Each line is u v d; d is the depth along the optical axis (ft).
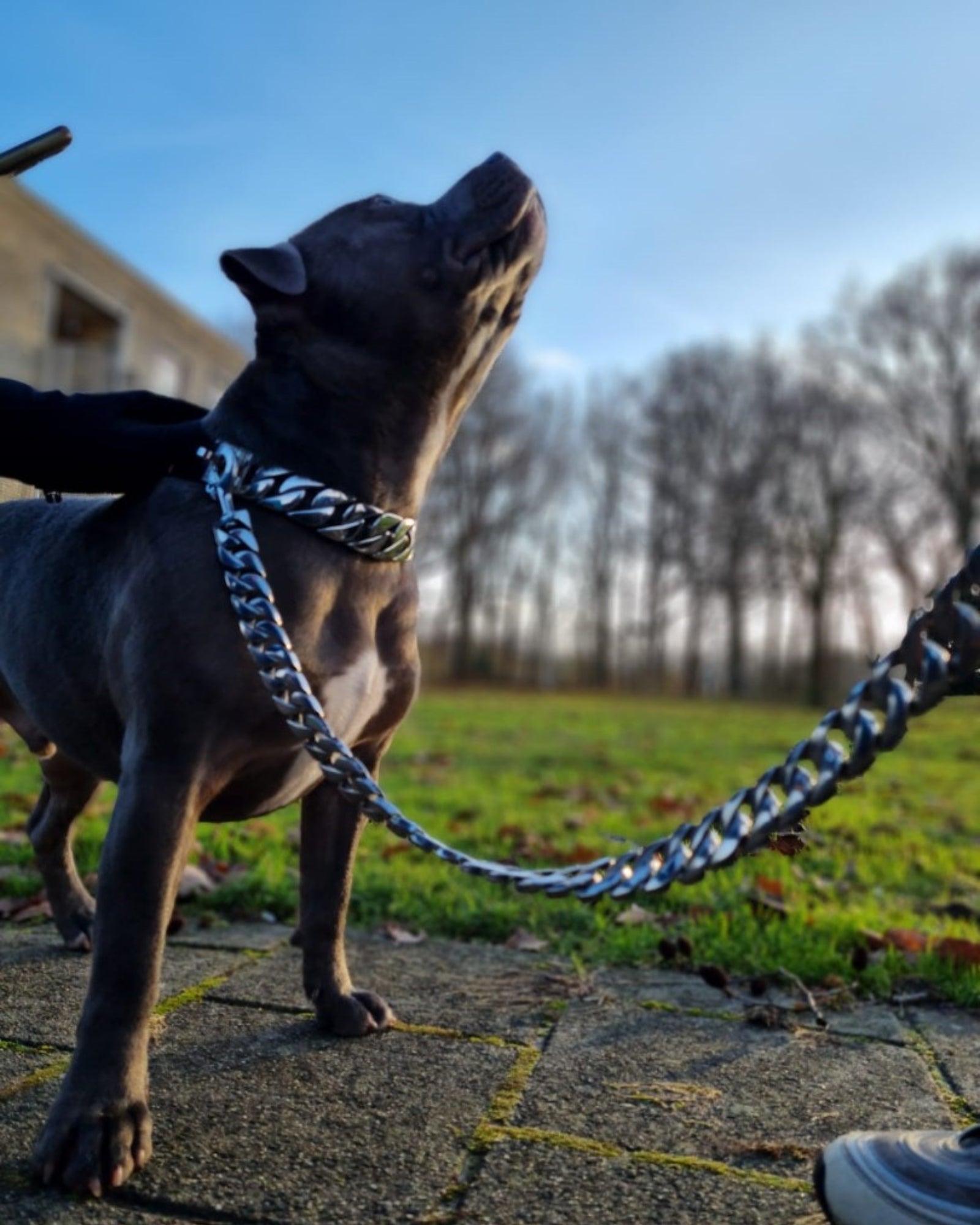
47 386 29.17
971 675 1.54
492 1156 2.22
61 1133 2.05
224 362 39.52
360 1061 2.72
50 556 2.83
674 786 9.50
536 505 52.65
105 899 2.24
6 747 8.71
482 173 2.50
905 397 44.19
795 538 45.60
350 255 2.49
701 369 51.24
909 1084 2.73
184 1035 2.86
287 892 4.36
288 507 2.43
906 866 5.91
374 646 2.60
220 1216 1.94
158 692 2.32
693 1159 2.25
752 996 3.45
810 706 40.45
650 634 54.29
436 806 7.29
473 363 2.61
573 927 4.19
